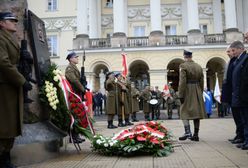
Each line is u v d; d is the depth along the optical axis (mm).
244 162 5168
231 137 8641
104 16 36469
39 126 5996
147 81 34531
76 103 6711
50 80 6391
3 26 4797
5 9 5625
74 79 8039
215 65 33625
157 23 30500
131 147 5973
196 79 8023
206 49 30000
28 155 5379
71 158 5957
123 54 18031
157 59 30125
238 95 6641
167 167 4957
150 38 30328
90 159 5840
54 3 37438
